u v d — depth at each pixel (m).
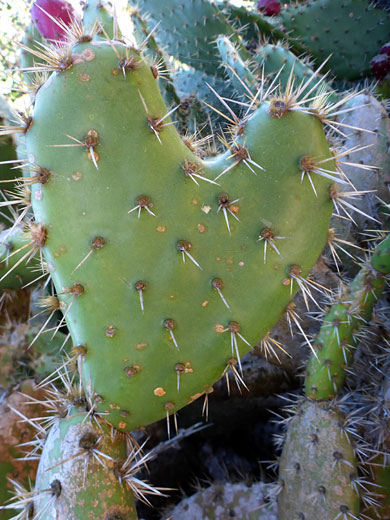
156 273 0.37
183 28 0.82
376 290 0.51
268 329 0.39
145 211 0.36
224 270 0.37
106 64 0.36
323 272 0.58
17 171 0.60
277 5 0.91
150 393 0.38
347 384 0.56
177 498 0.60
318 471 0.48
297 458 0.49
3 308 0.56
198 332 0.38
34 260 0.53
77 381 0.51
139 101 0.36
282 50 0.72
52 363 0.55
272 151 0.37
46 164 0.36
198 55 0.83
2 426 0.51
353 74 0.91
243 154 0.37
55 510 0.37
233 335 0.38
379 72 0.83
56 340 0.57
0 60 0.90
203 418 0.62
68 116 0.36
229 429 0.64
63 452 0.38
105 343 0.37
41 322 0.59
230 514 0.53
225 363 0.39
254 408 0.63
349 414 0.49
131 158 0.36
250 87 0.64
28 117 0.36
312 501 0.47
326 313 0.52
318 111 0.37
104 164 0.36
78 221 0.36
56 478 0.37
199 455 0.63
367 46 0.89
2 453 0.50
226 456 0.63
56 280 0.38
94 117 0.35
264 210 0.37
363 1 0.87
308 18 0.89
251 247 0.37
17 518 0.39
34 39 0.55
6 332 0.56
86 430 0.38
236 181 0.37
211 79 0.83
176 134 0.37
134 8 0.63
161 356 0.37
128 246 0.36
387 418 0.50
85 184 0.36
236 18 0.87
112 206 0.36
